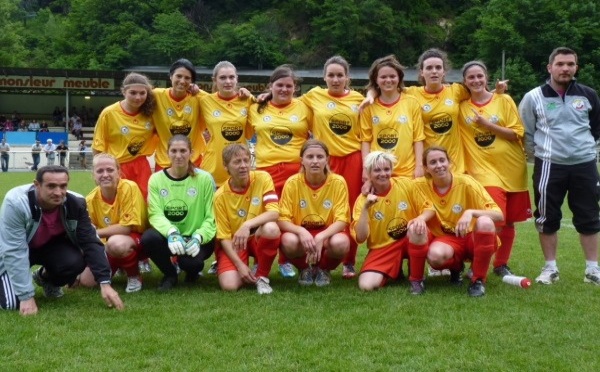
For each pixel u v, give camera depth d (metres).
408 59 57.03
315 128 6.33
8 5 59.09
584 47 47.97
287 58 57.56
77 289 5.43
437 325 4.25
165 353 3.72
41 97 45.28
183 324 4.29
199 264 5.44
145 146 6.44
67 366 3.50
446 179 5.42
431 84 6.16
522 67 45.34
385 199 5.54
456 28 57.88
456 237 5.49
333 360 3.60
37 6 78.00
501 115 6.09
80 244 4.87
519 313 4.54
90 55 59.16
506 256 6.07
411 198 5.57
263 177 5.64
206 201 5.59
